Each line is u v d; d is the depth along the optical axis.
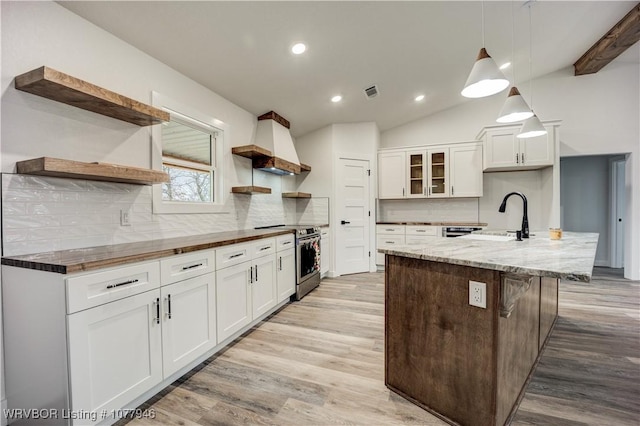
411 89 4.09
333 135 4.79
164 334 1.72
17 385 1.44
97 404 1.36
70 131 1.83
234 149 3.36
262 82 3.20
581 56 4.29
